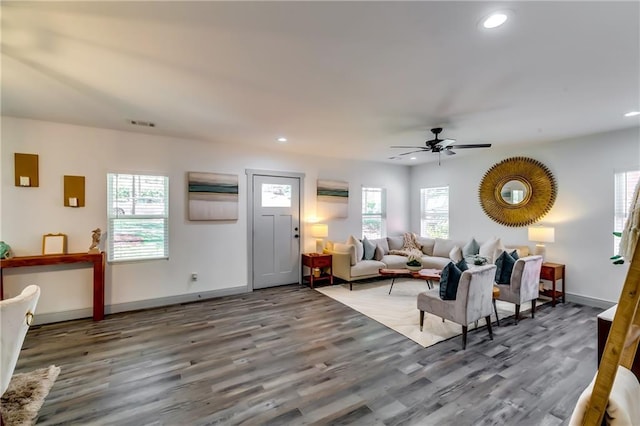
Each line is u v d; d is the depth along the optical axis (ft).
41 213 12.14
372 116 11.50
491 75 8.11
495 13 5.55
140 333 11.12
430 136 14.52
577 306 14.24
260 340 10.51
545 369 8.55
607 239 13.82
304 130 13.56
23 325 5.25
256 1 5.22
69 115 11.46
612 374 2.88
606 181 13.83
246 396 7.32
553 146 15.64
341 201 20.51
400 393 7.45
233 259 16.49
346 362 8.98
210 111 11.02
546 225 15.87
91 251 12.51
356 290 17.19
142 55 7.09
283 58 7.25
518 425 6.35
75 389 7.57
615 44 6.56
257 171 17.24
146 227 14.26
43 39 6.40
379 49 6.84
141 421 6.46
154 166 14.39
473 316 10.05
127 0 5.16
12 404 6.88
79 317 12.70
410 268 15.84
